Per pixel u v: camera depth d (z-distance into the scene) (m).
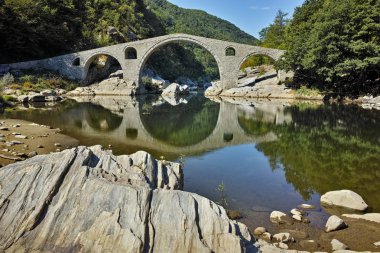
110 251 6.73
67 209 7.60
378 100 42.09
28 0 58.62
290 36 65.44
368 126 27.73
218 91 65.12
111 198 7.63
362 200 10.87
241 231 7.82
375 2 44.69
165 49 106.94
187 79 109.62
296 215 10.05
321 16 49.31
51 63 61.88
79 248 6.91
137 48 64.50
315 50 45.00
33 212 7.51
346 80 48.09
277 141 22.33
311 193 12.35
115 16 82.56
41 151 16.31
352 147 20.20
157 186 9.84
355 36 44.12
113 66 72.50
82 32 73.94
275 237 8.66
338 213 10.47
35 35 59.25
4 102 37.00
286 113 37.00
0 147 16.28
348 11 44.50
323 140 22.44
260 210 10.72
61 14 70.81
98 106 42.00
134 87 63.53
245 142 22.09
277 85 60.12
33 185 8.07
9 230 7.30
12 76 48.72
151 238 6.93
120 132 24.22
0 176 8.34
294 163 16.64
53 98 46.47
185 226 7.12
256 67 74.44
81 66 63.88
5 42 56.97
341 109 38.72
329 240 8.62
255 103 49.34
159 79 83.19
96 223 7.20
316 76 51.25
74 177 8.23
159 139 22.33
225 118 33.72
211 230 7.16
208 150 19.56
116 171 9.22
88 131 23.77
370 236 8.83
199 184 13.26
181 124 29.77
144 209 7.39
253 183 13.48
